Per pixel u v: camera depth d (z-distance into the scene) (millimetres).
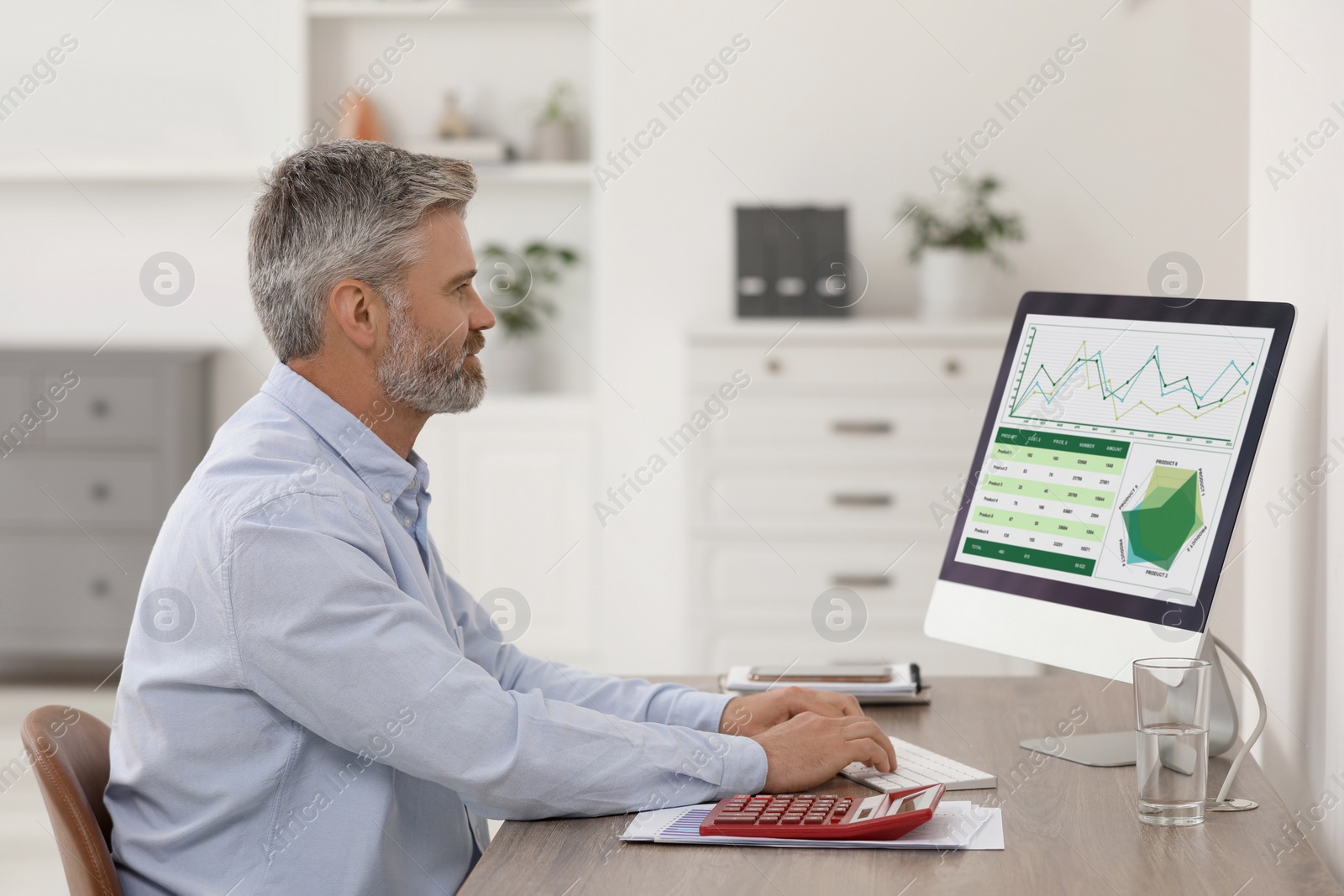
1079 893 972
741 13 4016
